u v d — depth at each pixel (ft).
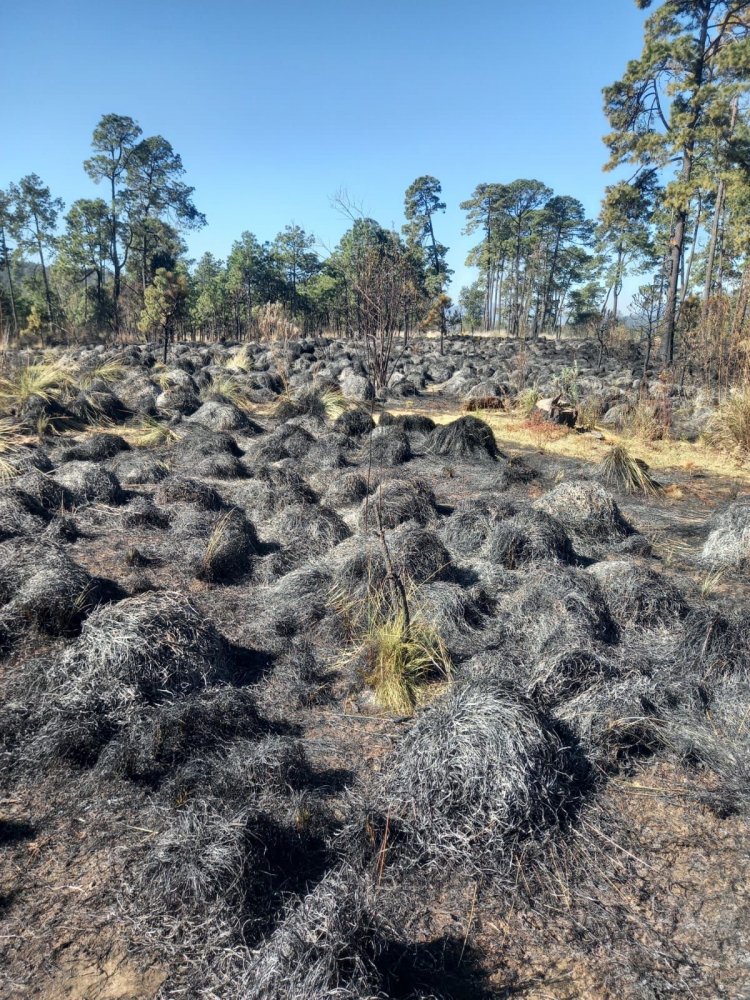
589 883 8.75
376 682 13.15
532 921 8.22
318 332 214.28
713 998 7.25
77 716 11.23
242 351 85.25
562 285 225.76
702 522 24.66
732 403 39.40
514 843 9.10
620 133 99.55
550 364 98.73
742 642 13.64
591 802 10.11
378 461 32.58
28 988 7.18
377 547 17.34
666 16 92.48
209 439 32.78
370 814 9.40
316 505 24.09
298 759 10.41
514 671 12.99
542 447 37.60
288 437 33.94
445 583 16.03
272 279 204.33
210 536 20.81
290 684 13.20
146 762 10.53
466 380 67.92
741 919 8.20
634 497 28.27
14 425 36.09
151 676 11.86
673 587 16.35
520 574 17.57
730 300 49.08
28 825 9.52
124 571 18.21
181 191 204.13
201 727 11.04
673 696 12.46
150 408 42.96
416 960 7.66
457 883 8.77
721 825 9.74
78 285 205.26
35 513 21.59
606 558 20.42
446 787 9.32
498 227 228.02
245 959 7.47
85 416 40.19
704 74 96.68
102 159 192.44
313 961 7.07
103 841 9.23
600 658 12.74
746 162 89.10
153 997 7.13
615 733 11.17
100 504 23.54
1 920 7.98
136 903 8.20
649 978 7.47
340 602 15.94
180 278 66.95
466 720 9.95
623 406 49.03
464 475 31.01
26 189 188.34
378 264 55.31
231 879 8.19
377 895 8.43
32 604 14.40
